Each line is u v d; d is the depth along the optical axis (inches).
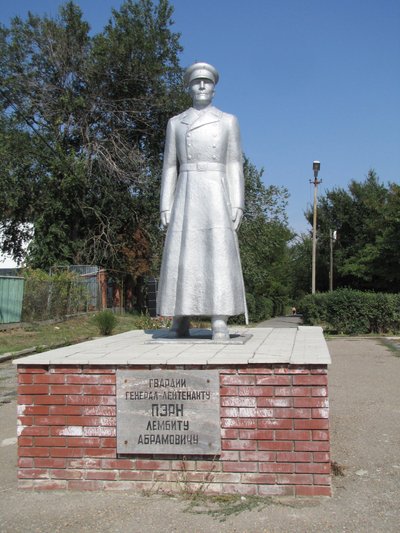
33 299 711.1
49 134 1029.8
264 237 1104.2
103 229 1045.8
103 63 1014.4
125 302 1182.3
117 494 179.6
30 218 1073.5
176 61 1095.6
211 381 179.3
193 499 173.5
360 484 189.9
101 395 184.7
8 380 413.7
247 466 176.7
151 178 1057.5
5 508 172.2
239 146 248.7
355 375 427.2
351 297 807.7
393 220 1250.6
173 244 242.8
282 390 176.6
